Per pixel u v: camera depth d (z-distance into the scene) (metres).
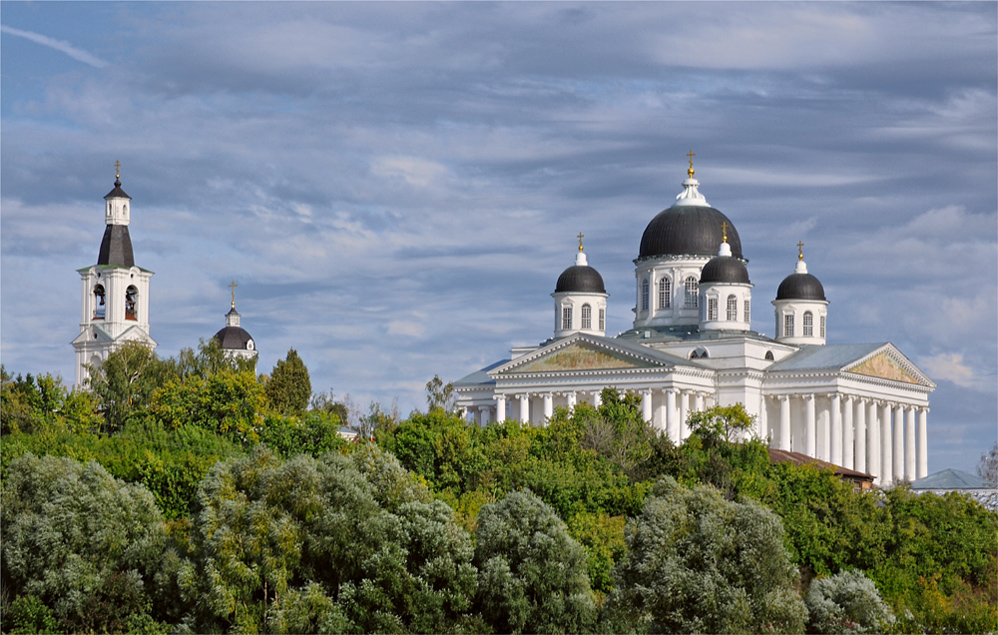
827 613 121.50
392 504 125.69
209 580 117.62
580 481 150.50
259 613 118.19
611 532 137.38
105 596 121.31
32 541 122.44
